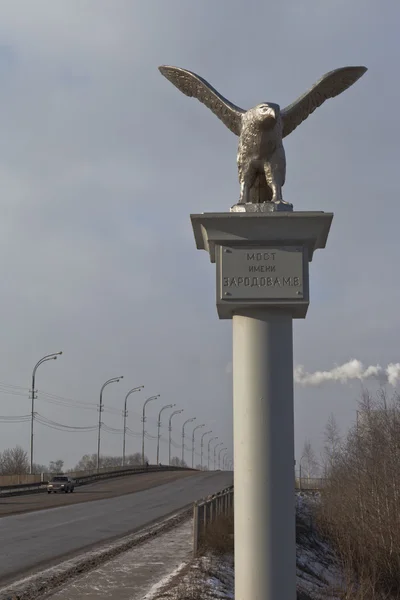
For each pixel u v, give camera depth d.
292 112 7.38
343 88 7.41
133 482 68.19
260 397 6.11
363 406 37.62
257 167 6.93
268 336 6.20
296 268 6.20
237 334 6.30
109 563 16.38
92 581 13.91
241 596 5.99
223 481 67.94
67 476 57.78
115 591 12.84
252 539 5.99
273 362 6.16
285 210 6.52
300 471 61.34
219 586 13.80
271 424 6.08
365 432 36.59
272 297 6.16
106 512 32.69
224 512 23.30
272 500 6.00
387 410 36.84
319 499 43.75
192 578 13.93
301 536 29.56
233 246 6.25
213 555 17.16
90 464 133.75
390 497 27.58
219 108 7.23
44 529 24.69
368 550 26.30
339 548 27.75
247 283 6.19
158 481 69.44
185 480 70.62
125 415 87.44
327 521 32.84
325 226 6.22
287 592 5.94
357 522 27.64
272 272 6.20
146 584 13.55
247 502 6.04
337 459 39.00
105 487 60.00
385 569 25.39
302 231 6.20
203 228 6.33
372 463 32.53
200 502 19.58
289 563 5.98
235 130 7.25
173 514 31.58
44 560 17.20
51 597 12.27
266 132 6.75
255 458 6.05
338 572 26.00
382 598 21.42
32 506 36.53
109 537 22.28
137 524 26.67
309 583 21.22
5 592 12.86
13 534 23.02
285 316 6.25
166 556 17.47
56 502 40.16
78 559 17.30
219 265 6.24
